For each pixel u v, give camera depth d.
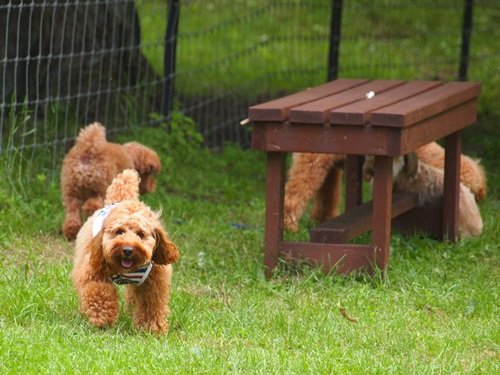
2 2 14.31
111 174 11.42
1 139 12.74
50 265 10.45
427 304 9.97
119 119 15.55
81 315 8.82
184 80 19.20
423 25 26.39
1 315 8.84
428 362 8.28
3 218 11.61
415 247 11.98
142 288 8.58
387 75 21.86
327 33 25.50
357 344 8.65
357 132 10.03
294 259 10.65
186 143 15.55
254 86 19.38
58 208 12.35
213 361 7.81
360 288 10.20
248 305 9.64
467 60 19.53
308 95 11.29
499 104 20.14
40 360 7.60
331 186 13.15
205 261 11.06
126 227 8.09
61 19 15.14
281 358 8.03
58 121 14.86
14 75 13.16
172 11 15.56
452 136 12.27
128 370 7.47
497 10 27.48
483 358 8.49
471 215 12.75
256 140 10.34
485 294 10.23
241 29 25.16
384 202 10.39
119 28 16.11
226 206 13.78
